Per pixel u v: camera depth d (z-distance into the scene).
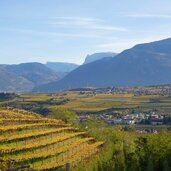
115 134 143.00
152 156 64.69
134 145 90.19
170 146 64.81
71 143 112.38
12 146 89.50
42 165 85.19
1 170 70.69
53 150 97.94
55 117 170.00
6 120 111.38
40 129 115.62
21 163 81.06
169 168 61.19
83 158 99.00
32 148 92.06
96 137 135.25
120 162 71.62
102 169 74.75
